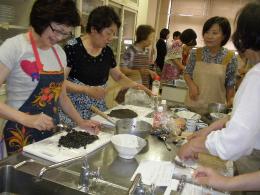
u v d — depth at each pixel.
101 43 1.68
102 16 1.60
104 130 1.42
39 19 1.13
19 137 1.28
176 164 1.07
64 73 1.41
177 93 2.96
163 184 0.91
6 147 1.30
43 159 1.03
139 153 1.17
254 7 0.75
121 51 4.12
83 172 0.89
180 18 6.80
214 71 2.13
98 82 1.85
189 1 6.64
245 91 0.76
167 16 6.83
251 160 0.94
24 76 1.23
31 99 1.27
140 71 3.01
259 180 0.75
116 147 1.09
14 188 0.95
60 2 1.11
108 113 1.70
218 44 2.07
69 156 1.04
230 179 0.78
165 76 3.95
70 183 0.89
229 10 6.37
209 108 1.93
